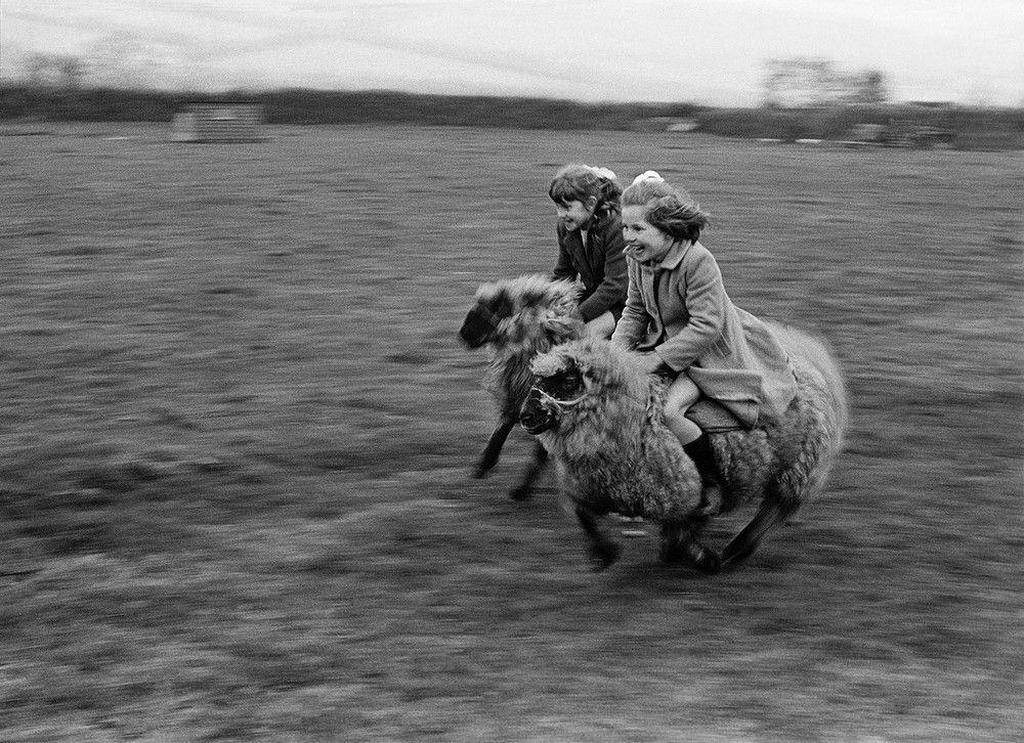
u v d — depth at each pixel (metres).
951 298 13.20
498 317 7.00
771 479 6.27
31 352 10.70
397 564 6.69
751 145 35.84
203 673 5.51
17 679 5.54
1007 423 9.13
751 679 5.37
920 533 7.13
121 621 6.10
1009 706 5.14
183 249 15.15
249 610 6.18
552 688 5.29
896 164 28.00
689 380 6.12
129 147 29.34
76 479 7.90
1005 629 5.91
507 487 7.79
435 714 5.07
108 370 10.23
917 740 4.82
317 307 12.37
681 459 5.92
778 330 6.70
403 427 8.88
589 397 5.83
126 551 6.93
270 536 7.09
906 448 8.57
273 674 5.48
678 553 6.35
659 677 5.39
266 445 8.50
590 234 7.02
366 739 4.88
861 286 13.65
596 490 6.04
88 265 14.21
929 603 6.20
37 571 6.72
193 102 48.03
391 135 37.06
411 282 13.48
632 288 6.44
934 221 18.28
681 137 39.59
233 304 12.45
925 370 10.52
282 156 26.91
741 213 18.70
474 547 6.90
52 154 26.70
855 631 5.88
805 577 6.50
